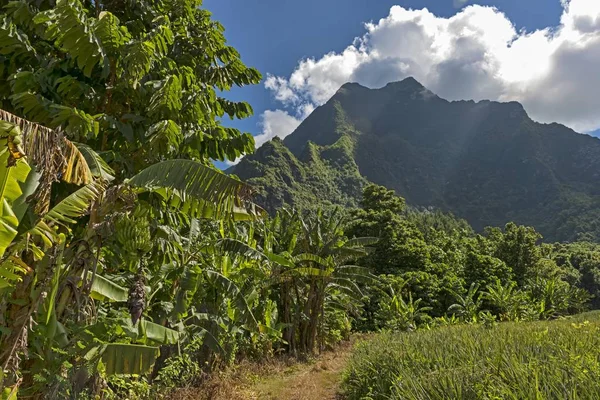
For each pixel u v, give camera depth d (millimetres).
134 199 4246
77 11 4492
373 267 30625
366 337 21703
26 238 3309
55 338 3783
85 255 4027
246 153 6527
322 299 16812
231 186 4160
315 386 9766
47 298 3801
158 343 5363
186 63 7168
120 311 5605
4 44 4855
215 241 7938
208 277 7633
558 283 37062
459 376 4422
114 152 5324
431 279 28734
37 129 2953
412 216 73062
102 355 4266
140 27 6555
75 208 3576
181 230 8094
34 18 4570
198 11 7633
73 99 5367
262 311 11773
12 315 3518
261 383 10141
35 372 3902
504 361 4680
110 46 5023
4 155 2652
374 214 33406
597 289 55000
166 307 7094
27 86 4934
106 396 5395
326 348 17906
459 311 25625
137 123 5445
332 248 16266
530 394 3340
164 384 7590
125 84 5199
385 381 6266
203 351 9945
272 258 10586
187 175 4070
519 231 40875
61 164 3219
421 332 12195
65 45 4641
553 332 7453
